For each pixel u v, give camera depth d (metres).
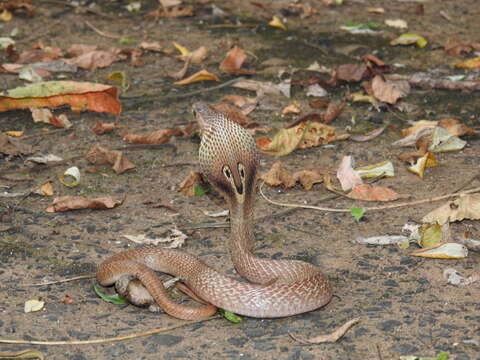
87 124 10.30
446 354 5.88
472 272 7.14
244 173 6.95
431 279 7.04
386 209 8.28
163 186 8.77
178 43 13.32
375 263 7.29
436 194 8.52
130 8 14.90
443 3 15.41
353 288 6.90
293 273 6.80
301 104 10.98
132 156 9.46
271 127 10.21
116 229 7.88
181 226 7.93
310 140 9.69
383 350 6.05
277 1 15.58
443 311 6.55
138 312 6.58
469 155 9.45
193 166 9.20
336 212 8.22
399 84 11.36
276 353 6.03
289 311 6.37
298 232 7.86
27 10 14.60
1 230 7.80
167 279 7.04
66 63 12.17
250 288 6.39
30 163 9.24
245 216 7.01
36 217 8.09
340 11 15.05
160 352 6.05
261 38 13.57
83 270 7.18
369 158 9.41
